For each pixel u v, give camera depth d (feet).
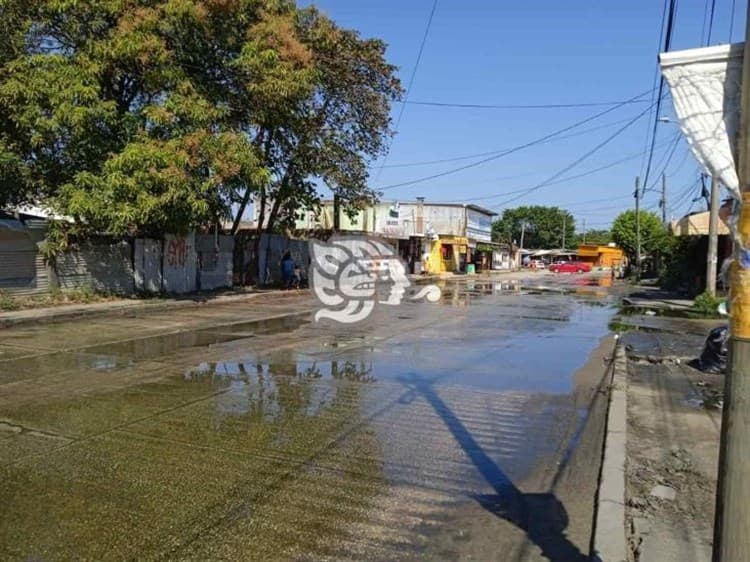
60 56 56.75
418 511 14.92
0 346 37.86
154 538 13.20
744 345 7.18
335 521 14.23
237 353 36.52
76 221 58.29
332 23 81.25
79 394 25.86
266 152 82.89
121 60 58.34
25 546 12.75
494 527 14.14
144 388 27.14
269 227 94.58
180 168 57.26
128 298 65.05
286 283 90.33
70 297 59.62
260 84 65.05
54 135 56.49
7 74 56.29
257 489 15.97
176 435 20.39
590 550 12.81
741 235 7.24
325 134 86.53
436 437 20.86
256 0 66.54
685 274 110.83
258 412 23.48
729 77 7.79
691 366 34.37
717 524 7.50
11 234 55.26
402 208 195.52
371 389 27.71
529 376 31.48
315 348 38.83
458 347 40.60
